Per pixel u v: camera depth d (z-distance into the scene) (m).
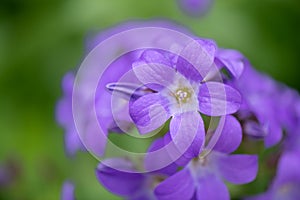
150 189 0.31
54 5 0.56
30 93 0.54
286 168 0.33
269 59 0.53
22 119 0.53
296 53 0.54
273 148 0.33
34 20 0.56
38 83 0.54
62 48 0.54
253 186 0.33
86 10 0.54
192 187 0.29
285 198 0.34
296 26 0.55
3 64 0.55
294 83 0.53
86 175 0.41
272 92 0.35
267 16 0.55
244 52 0.54
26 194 0.47
